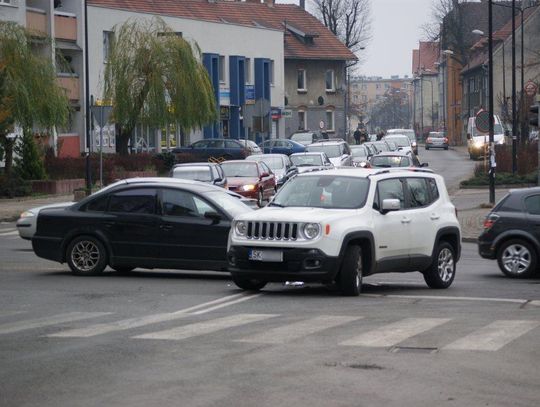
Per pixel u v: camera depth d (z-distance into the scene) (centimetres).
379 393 966
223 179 3738
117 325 1409
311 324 1393
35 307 1611
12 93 4431
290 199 1809
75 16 6269
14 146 4841
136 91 5781
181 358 1149
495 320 1432
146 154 5759
